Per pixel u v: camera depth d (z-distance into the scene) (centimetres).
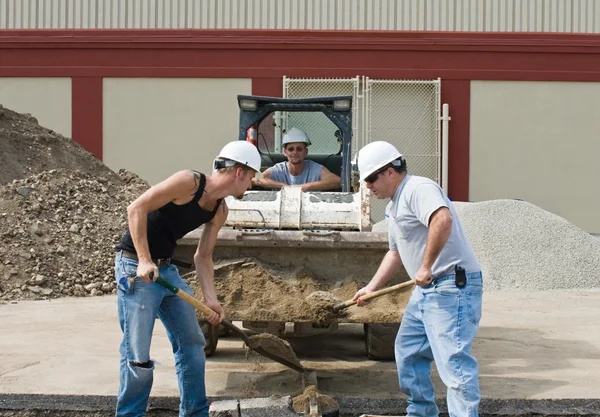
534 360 622
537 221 1141
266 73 1639
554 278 1049
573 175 1653
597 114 1650
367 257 558
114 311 831
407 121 1653
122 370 424
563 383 546
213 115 1648
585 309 873
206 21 1650
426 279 404
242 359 625
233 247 562
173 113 1652
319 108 758
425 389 441
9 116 1372
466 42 1639
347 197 645
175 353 443
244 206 631
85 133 1659
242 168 421
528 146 1653
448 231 400
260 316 539
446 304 409
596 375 570
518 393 517
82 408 491
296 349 666
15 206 1061
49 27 1661
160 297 424
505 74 1644
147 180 1659
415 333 437
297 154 726
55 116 1661
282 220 624
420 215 409
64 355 621
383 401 495
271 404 456
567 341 696
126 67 1648
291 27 1648
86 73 1653
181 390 442
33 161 1273
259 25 1647
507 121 1650
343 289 552
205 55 1644
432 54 1642
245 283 551
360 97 1633
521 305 902
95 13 1658
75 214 1091
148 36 1644
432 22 1647
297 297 546
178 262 452
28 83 1662
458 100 1648
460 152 1653
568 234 1126
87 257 1016
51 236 1027
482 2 1645
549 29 1647
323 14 1644
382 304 544
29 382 537
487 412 489
